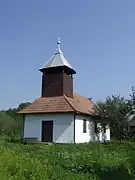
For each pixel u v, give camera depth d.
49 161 11.23
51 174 8.67
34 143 25.89
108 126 32.78
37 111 29.95
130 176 9.88
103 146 21.55
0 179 7.11
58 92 31.27
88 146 21.53
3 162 8.13
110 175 9.80
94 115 32.69
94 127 33.69
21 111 31.02
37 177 7.88
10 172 7.70
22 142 26.44
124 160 12.95
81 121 29.95
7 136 36.34
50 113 29.20
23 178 7.52
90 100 42.09
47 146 21.05
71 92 33.09
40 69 32.38
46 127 29.45
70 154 14.66
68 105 28.95
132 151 17.12
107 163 11.73
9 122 49.38
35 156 12.16
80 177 9.23
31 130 30.17
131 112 29.14
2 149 10.24
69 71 32.66
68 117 28.47
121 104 30.53
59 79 31.61
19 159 9.09
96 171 10.12
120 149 18.62
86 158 12.91
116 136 31.70
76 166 10.70
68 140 27.92
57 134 28.59
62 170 9.70
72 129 28.00
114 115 30.12
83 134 30.17
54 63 32.03
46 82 32.31
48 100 31.11
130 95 28.97
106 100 32.31
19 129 46.62
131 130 30.73
